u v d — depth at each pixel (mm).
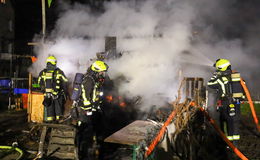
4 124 6516
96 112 4566
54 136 4375
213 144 4766
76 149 4086
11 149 4617
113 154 4406
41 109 6453
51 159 4148
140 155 3430
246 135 5773
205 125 4762
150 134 4020
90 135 4266
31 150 4707
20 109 8727
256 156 4500
